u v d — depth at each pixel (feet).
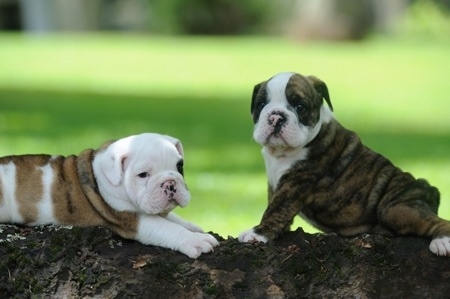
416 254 25.86
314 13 150.00
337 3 150.51
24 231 26.50
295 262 25.77
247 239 26.20
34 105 84.84
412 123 77.41
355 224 27.32
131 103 87.66
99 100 89.35
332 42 146.82
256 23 163.53
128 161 25.59
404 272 25.73
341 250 26.03
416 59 122.83
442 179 52.85
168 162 25.46
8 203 26.45
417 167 56.95
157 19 164.86
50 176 26.50
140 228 25.93
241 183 51.93
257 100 27.17
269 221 26.53
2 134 67.72
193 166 56.90
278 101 26.66
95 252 25.81
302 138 26.22
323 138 27.02
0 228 26.48
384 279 25.72
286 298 25.48
